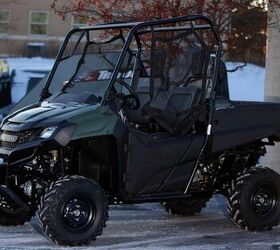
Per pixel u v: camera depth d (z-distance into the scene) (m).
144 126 11.23
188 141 11.27
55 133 10.06
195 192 11.81
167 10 15.17
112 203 11.06
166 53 11.45
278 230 12.30
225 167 12.38
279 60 15.31
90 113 10.40
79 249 10.29
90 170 10.92
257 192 12.02
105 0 16.17
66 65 12.16
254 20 17.02
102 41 12.52
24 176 10.82
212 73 11.74
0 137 10.73
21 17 46.41
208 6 15.59
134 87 11.05
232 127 11.71
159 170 11.05
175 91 11.41
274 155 15.48
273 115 12.21
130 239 11.21
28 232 11.47
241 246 10.89
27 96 17.97
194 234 11.80
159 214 13.64
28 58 39.31
